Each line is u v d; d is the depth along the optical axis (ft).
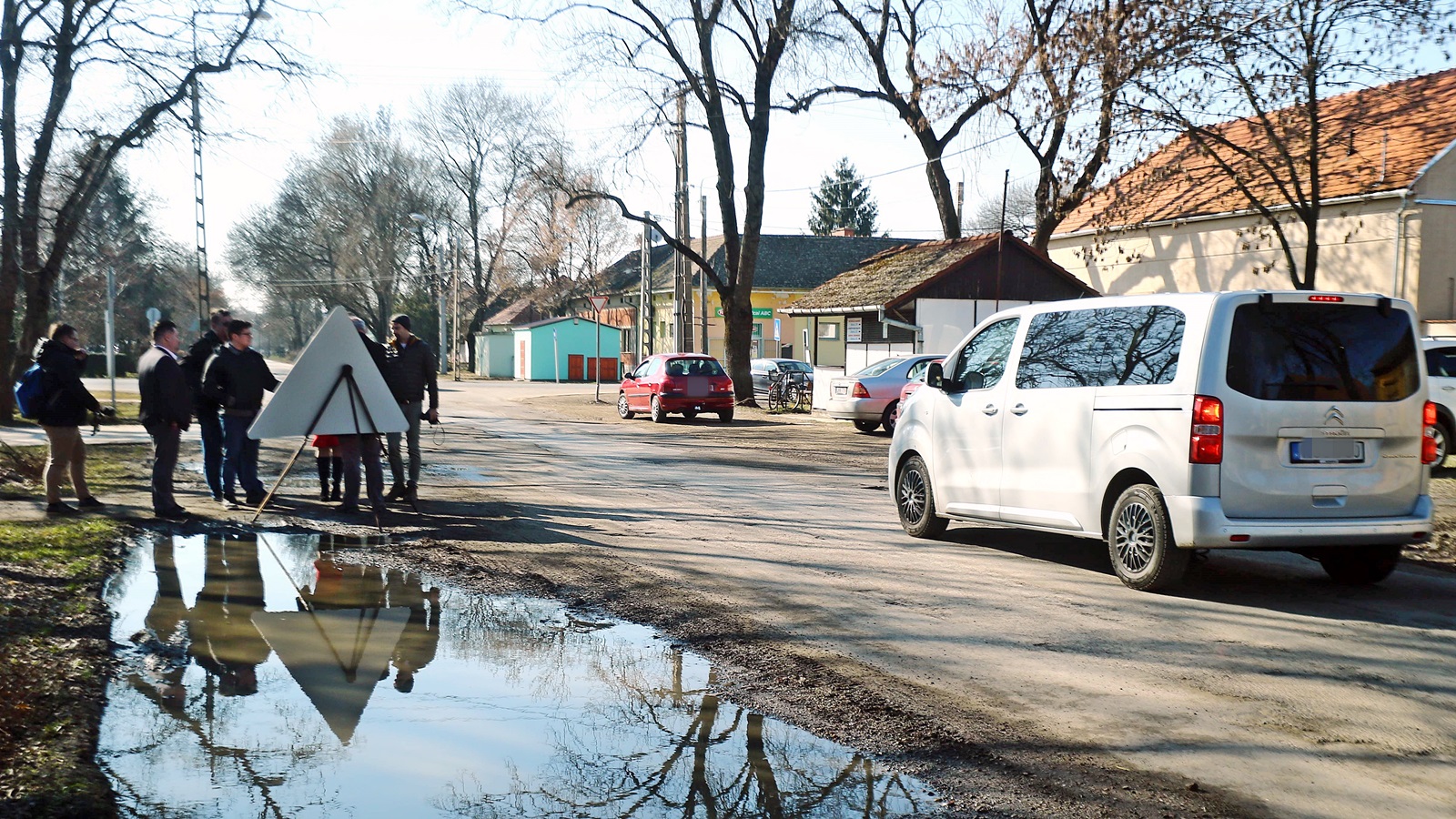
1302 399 22.57
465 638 20.22
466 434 71.82
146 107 65.00
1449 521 34.50
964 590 23.85
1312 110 56.85
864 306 90.89
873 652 18.92
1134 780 13.23
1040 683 17.10
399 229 209.97
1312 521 22.49
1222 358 22.29
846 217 338.13
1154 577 23.20
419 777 13.62
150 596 23.57
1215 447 22.09
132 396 110.52
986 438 28.07
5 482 40.50
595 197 94.27
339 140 207.00
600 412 100.68
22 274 71.56
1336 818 12.10
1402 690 16.79
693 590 23.89
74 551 27.35
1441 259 69.15
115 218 204.23
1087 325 25.77
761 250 200.13
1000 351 28.55
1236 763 13.76
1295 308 22.93
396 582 24.99
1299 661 18.39
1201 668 17.92
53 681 17.25
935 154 99.50
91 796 12.96
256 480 37.27
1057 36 68.03
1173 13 59.47
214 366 36.24
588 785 13.30
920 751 14.29
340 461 38.32
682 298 118.73
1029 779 13.29
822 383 94.32
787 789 13.08
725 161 100.22
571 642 19.89
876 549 29.09
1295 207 59.11
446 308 232.12
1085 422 24.91
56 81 63.52
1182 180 68.08
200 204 93.81
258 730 15.37
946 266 87.71
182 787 13.29
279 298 235.20
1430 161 68.39
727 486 43.98
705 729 15.26
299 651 19.35
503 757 14.28
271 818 12.41
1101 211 70.33
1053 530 25.98
